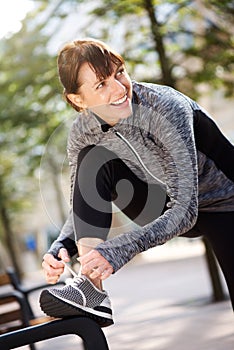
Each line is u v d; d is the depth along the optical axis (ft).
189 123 9.11
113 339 21.56
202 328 20.93
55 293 8.36
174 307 30.53
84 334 8.39
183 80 32.65
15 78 33.71
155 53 32.55
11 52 33.65
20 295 16.84
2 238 70.18
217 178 10.03
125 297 39.58
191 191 8.91
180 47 33.42
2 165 54.85
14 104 35.45
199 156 9.82
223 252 10.21
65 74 9.02
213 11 31.96
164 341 19.54
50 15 32.68
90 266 8.30
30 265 92.48
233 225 10.12
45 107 34.76
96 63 8.82
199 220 10.28
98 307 8.70
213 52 32.76
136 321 26.32
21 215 79.66
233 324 20.83
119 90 8.92
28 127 35.29
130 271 60.49
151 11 31.17
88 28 32.45
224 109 48.62
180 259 66.23
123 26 32.37
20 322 17.60
